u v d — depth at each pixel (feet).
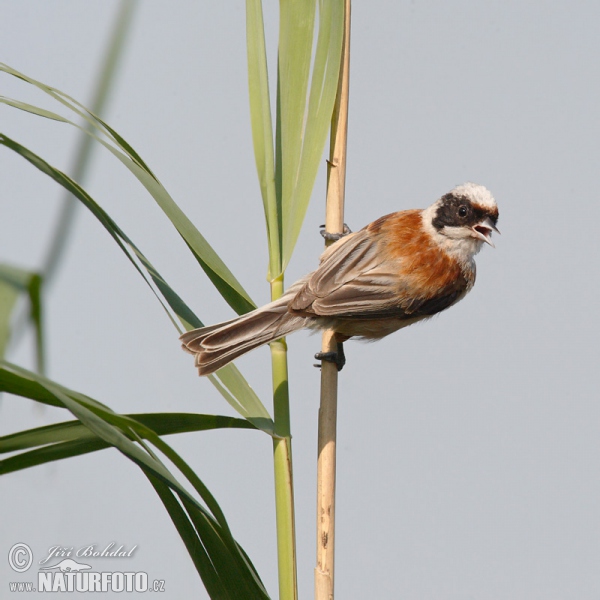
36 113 20.11
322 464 24.49
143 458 16.43
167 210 22.25
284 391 23.90
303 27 25.27
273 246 25.70
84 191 20.15
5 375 15.92
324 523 23.88
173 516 19.86
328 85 24.79
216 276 25.16
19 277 12.10
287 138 25.62
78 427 17.53
